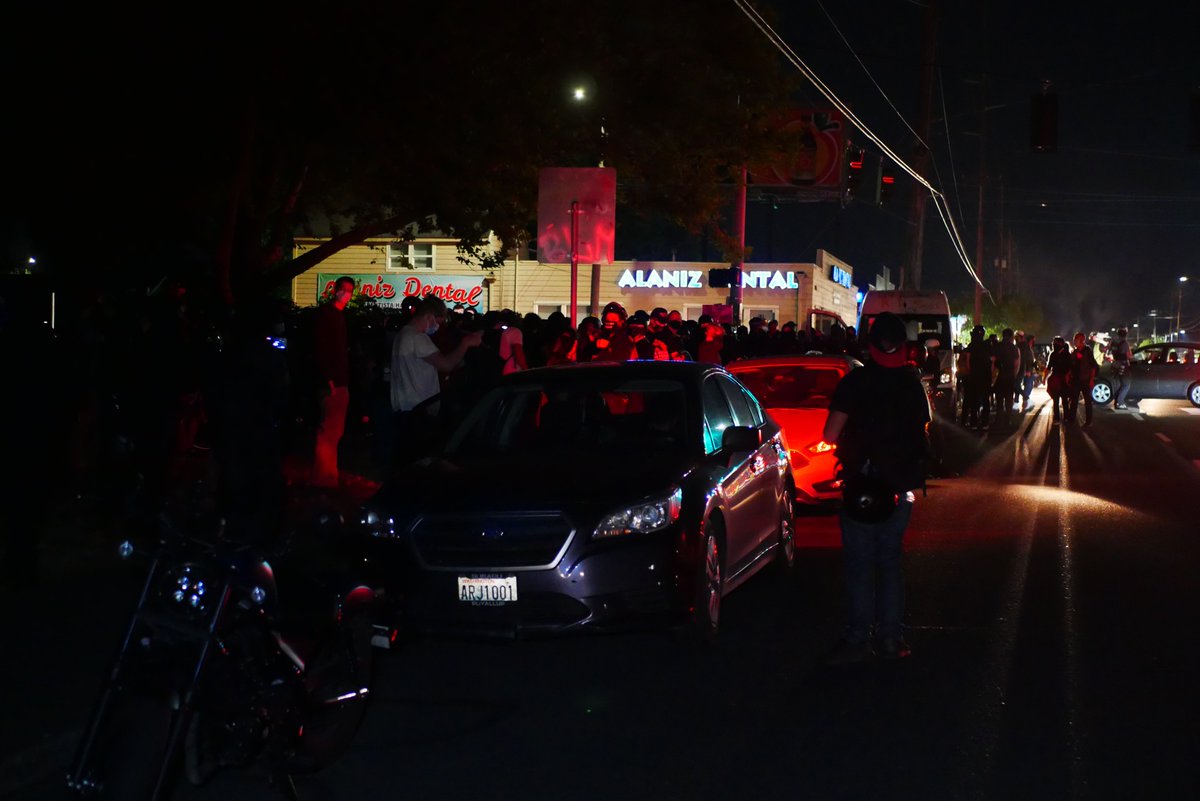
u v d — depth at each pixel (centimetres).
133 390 1025
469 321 1612
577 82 2189
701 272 4356
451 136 1931
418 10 1780
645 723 639
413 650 796
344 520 547
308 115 1838
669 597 725
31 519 858
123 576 901
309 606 531
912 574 1006
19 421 841
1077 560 1063
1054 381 2731
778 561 972
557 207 1648
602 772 567
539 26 1988
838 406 734
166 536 476
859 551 744
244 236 2175
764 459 925
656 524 728
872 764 571
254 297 602
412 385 1166
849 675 722
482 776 564
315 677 529
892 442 732
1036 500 1456
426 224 2417
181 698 453
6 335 841
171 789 488
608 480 749
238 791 553
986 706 657
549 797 536
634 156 2411
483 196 2230
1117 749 587
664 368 888
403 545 728
